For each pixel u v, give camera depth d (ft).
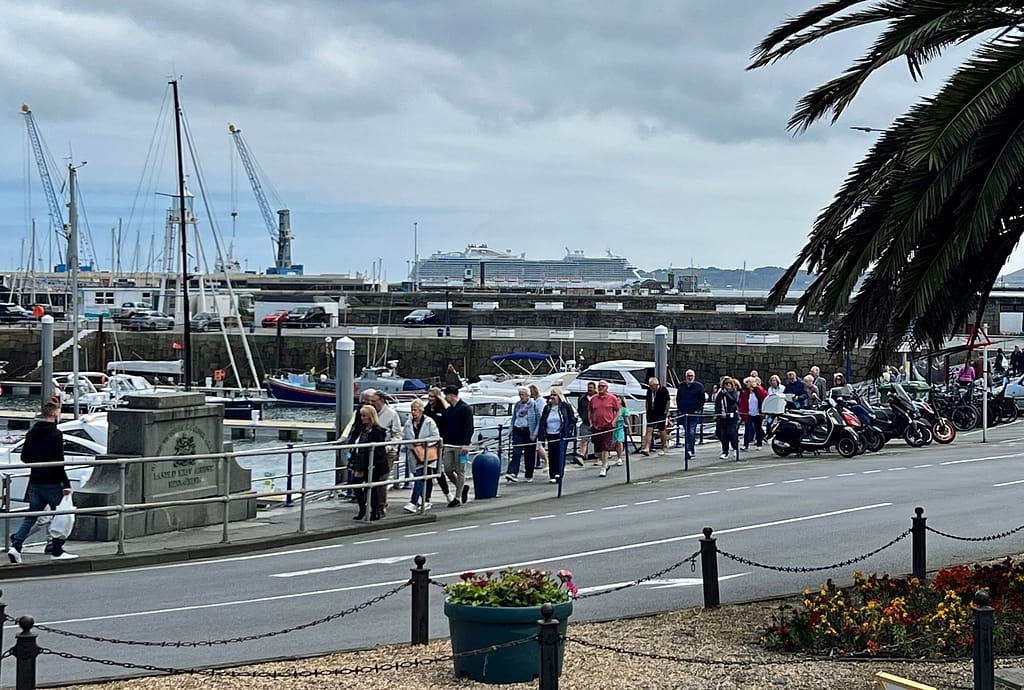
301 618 43.86
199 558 61.11
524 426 93.40
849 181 39.88
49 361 138.51
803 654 35.42
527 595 32.30
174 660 37.04
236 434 186.19
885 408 117.70
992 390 143.13
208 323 322.34
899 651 34.78
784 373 239.91
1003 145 35.27
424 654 35.86
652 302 352.69
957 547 57.88
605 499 81.76
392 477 87.10
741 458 107.34
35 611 45.91
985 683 28.07
